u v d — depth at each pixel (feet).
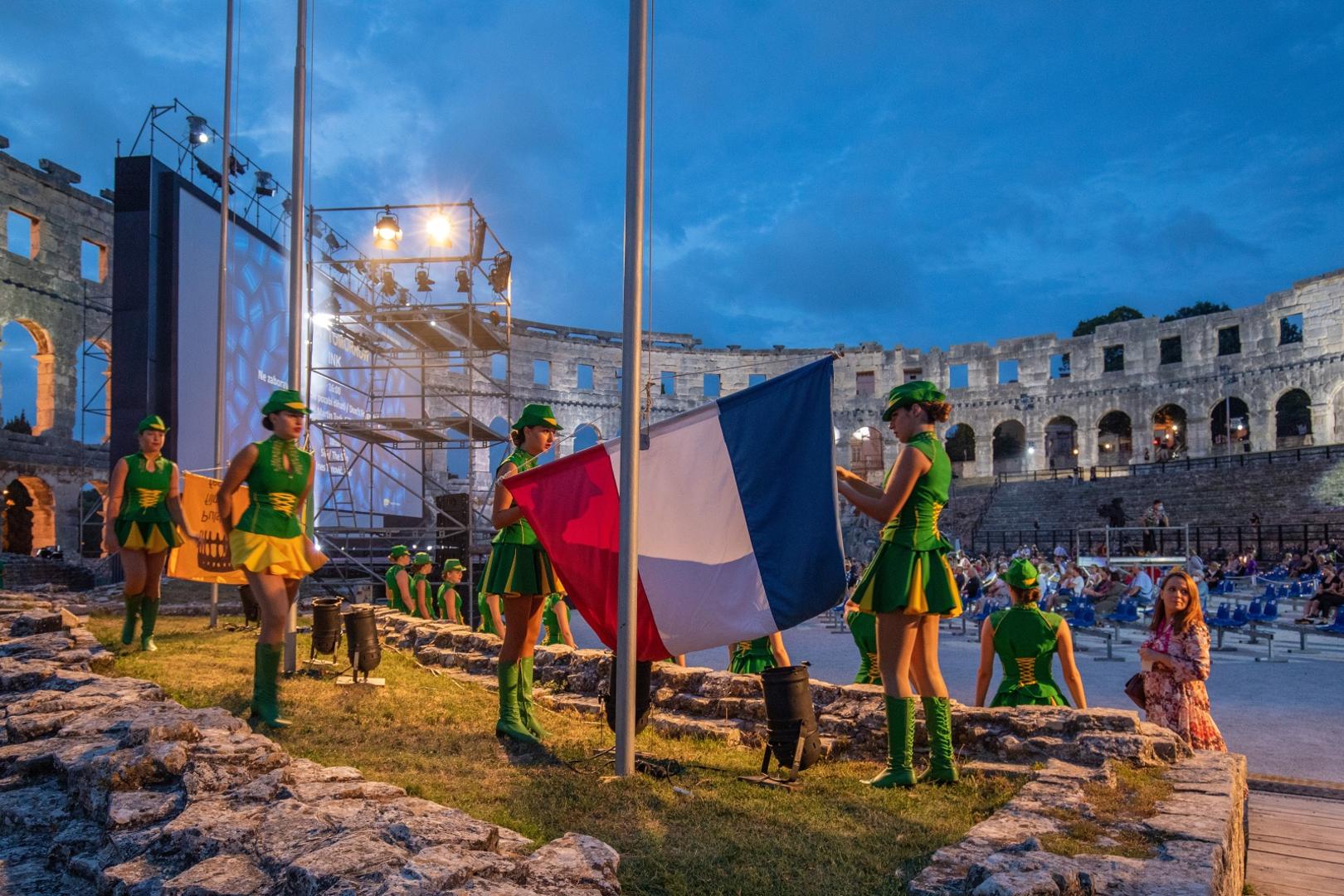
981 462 178.19
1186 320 158.71
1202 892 7.67
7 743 12.61
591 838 9.03
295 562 16.20
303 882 7.14
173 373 55.21
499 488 16.29
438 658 25.57
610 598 15.30
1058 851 8.95
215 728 12.30
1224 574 84.12
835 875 9.33
